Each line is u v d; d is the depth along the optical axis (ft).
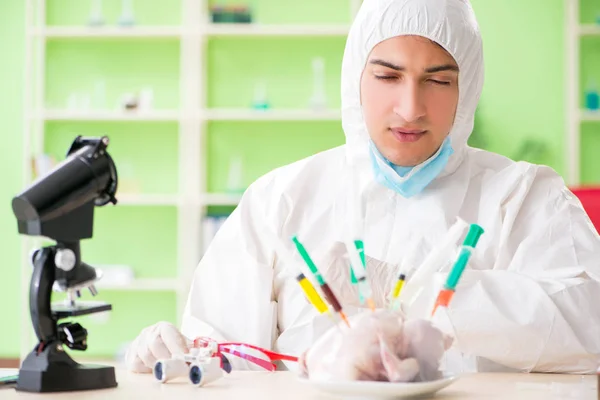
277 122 18.30
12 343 18.13
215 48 18.30
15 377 4.39
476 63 6.27
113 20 18.33
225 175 18.30
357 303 5.21
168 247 18.28
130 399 3.87
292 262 3.97
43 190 4.00
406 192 6.37
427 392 3.82
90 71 18.29
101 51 18.31
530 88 17.62
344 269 5.22
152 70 18.33
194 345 4.94
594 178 17.58
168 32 17.69
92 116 17.58
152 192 18.28
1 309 18.15
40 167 17.15
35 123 18.21
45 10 18.19
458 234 4.07
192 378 4.34
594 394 4.05
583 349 5.30
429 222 6.31
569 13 17.26
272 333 6.30
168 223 18.29
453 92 6.11
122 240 18.26
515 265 6.11
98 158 4.20
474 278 5.43
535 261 6.10
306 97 18.24
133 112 17.54
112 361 17.39
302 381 3.88
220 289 6.44
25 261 17.61
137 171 18.29
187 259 17.60
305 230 6.55
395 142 6.09
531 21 17.65
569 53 17.26
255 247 6.52
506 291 5.41
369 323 3.85
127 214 18.30
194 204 17.67
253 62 18.29
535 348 5.30
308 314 6.03
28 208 3.97
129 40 18.31
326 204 6.61
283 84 18.25
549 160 17.60
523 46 17.66
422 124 6.03
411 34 6.01
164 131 18.30
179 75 18.29
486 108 17.69
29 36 17.53
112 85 18.33
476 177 6.57
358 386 3.70
